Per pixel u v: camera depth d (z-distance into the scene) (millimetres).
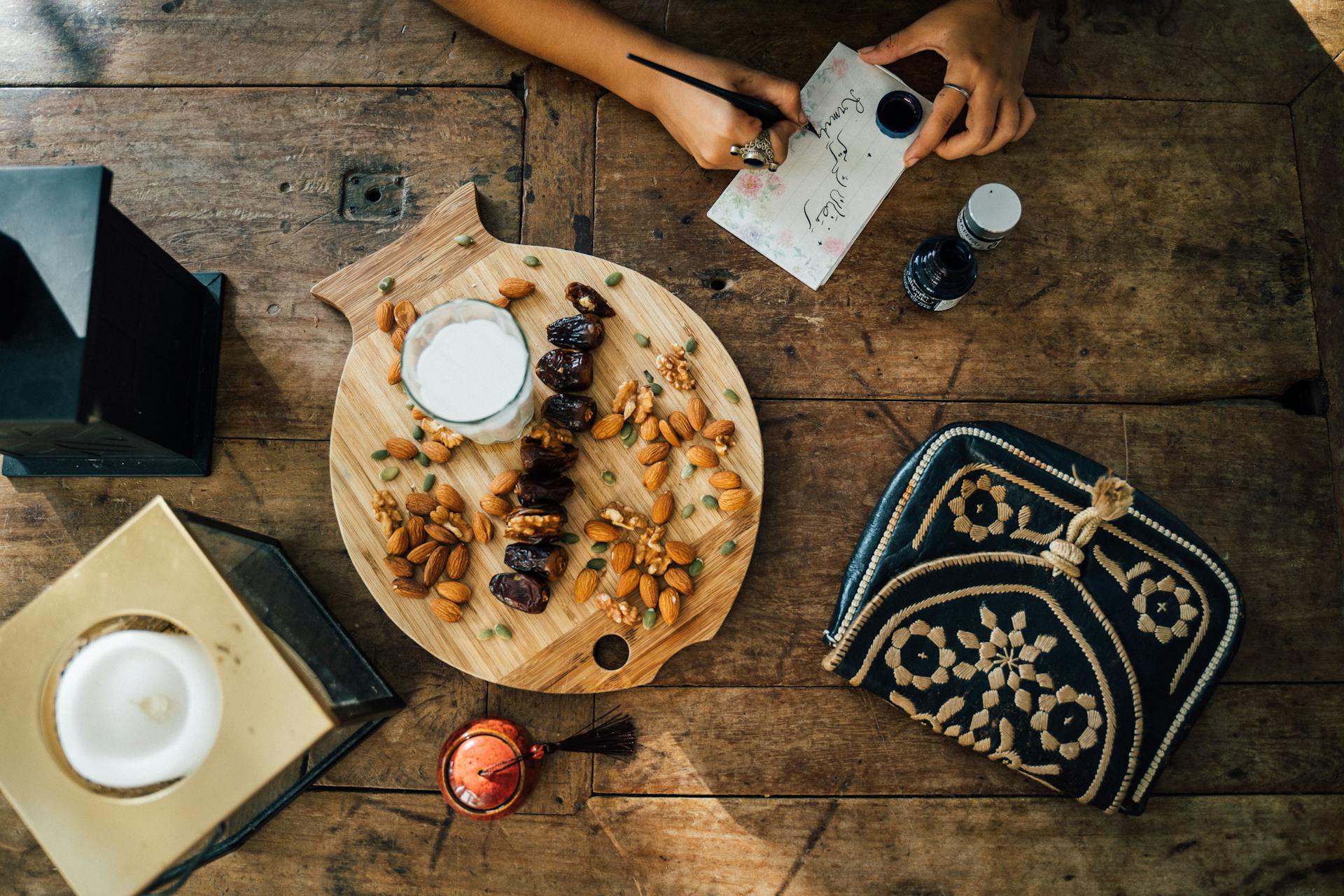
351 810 1001
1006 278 1100
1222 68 1146
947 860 1002
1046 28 1136
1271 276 1113
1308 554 1062
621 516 962
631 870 999
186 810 712
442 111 1118
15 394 790
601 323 996
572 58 1065
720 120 1006
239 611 728
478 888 995
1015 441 1011
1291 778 1021
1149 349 1095
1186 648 971
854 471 1059
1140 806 962
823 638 1028
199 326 1057
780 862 1001
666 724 1014
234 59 1127
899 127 1072
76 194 811
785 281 1087
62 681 723
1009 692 972
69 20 1132
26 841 991
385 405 998
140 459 1035
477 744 939
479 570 975
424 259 1035
